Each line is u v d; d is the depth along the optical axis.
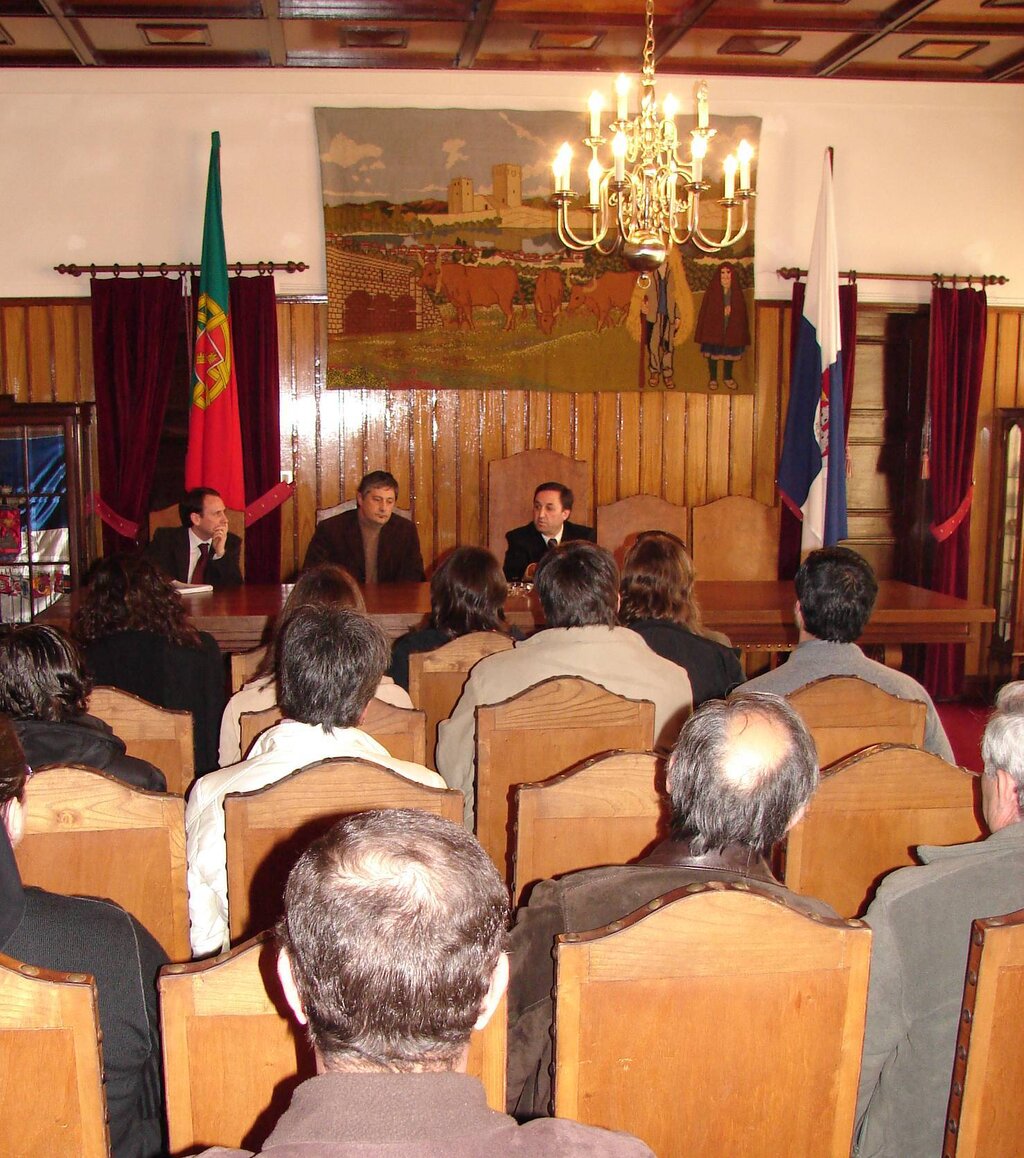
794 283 6.66
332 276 6.36
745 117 6.50
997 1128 1.45
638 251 3.87
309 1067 1.30
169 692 3.30
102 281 6.19
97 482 6.43
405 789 1.91
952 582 6.80
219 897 2.04
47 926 1.38
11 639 2.14
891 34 5.33
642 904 1.46
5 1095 1.19
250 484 6.36
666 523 6.40
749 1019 1.34
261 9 4.94
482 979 0.84
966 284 6.82
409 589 5.16
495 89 6.32
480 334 6.51
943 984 1.56
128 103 6.20
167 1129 1.38
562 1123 0.86
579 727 2.51
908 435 7.00
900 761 2.08
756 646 4.78
